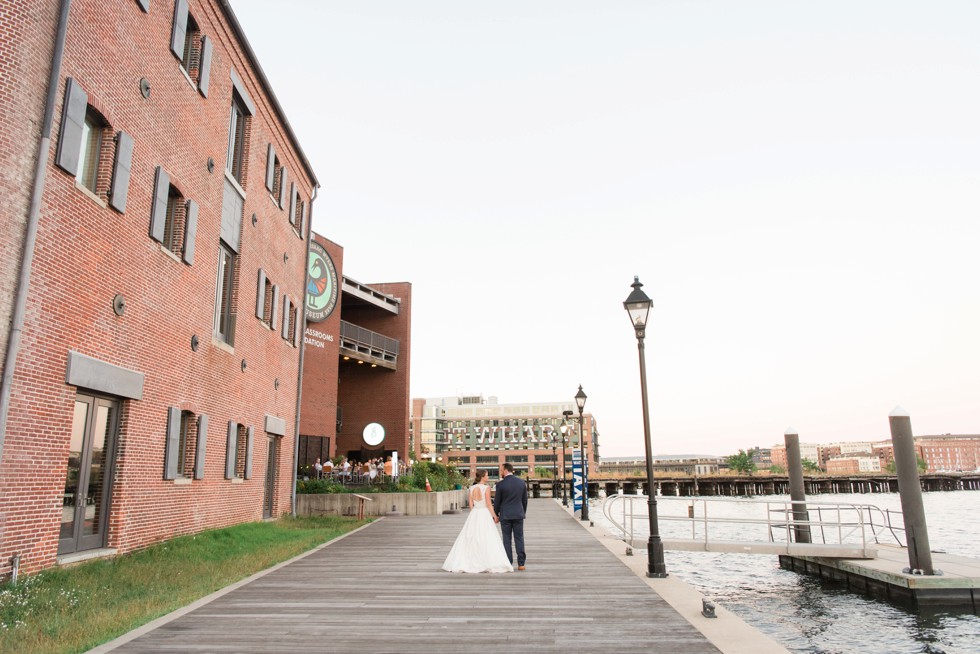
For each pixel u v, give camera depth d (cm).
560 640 662
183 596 906
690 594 913
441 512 2848
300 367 2503
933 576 1452
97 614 791
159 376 1371
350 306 4788
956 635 1238
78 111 1065
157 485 1366
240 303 1877
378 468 3534
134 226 1262
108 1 1170
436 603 853
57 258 1029
